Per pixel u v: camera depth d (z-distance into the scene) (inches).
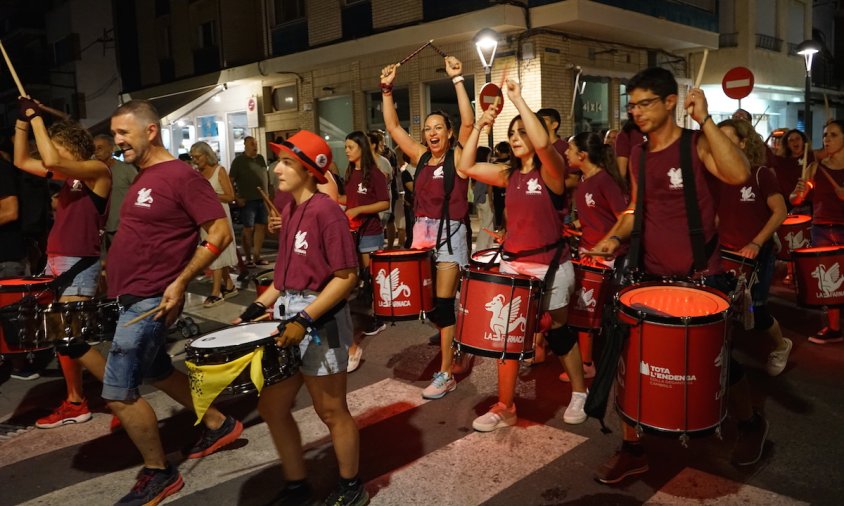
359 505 129.1
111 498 141.9
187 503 136.6
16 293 167.9
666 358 113.6
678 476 139.6
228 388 114.0
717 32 760.3
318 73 725.3
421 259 199.5
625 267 134.5
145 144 135.6
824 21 1045.8
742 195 193.8
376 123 684.1
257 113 799.7
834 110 1096.8
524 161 159.8
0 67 1363.2
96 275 178.4
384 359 227.3
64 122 173.0
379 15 652.7
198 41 885.2
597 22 545.0
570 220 264.1
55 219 176.9
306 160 120.0
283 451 130.8
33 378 225.3
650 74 125.6
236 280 377.4
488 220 375.2
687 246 128.6
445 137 196.2
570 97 584.4
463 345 150.6
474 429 165.5
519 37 560.7
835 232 235.6
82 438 174.6
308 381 124.0
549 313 161.5
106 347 257.3
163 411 191.0
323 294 117.9
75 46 1167.0
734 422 164.9
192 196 134.3
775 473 139.3
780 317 261.0
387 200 267.9
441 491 136.9
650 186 131.3
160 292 135.3
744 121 194.1
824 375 196.1
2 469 157.1
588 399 122.8
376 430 168.9
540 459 149.3
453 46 601.0
